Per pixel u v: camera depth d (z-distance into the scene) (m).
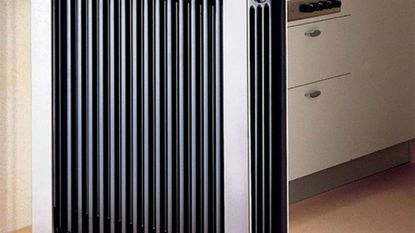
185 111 1.44
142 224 1.53
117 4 1.51
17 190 2.60
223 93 1.35
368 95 3.12
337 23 2.95
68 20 1.57
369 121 3.14
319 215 2.82
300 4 2.81
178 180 1.46
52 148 1.60
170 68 1.44
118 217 1.56
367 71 3.11
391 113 3.24
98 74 1.55
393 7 3.19
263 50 1.33
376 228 2.70
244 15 1.31
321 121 2.95
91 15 1.54
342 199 2.97
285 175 1.34
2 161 2.54
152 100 1.48
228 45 1.33
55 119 1.60
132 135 1.52
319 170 2.97
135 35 1.48
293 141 2.86
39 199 1.63
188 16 1.42
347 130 3.06
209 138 1.40
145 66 1.48
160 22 1.45
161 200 1.48
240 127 1.33
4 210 2.58
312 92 2.89
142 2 1.48
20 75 2.55
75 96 1.58
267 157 1.35
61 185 1.62
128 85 1.51
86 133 1.58
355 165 3.16
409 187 3.07
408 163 3.39
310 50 2.87
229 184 1.36
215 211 1.40
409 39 3.29
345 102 3.03
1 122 2.52
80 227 1.61
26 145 2.60
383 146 3.22
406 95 3.30
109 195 1.57
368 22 3.08
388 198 2.97
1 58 2.49
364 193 3.02
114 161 1.54
